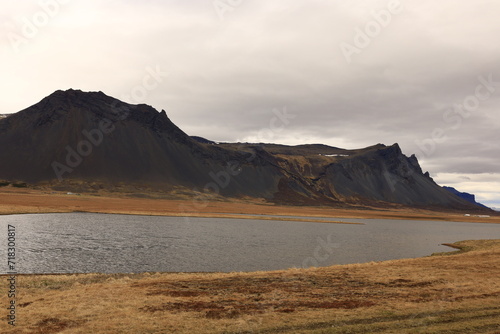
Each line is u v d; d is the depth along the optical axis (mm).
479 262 42281
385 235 119938
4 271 44938
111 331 20875
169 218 144750
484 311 23844
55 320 22688
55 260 52844
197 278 36000
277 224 143375
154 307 25438
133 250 64875
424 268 39156
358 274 36844
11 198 175750
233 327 21609
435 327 21109
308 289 30875
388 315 23422
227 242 80688
